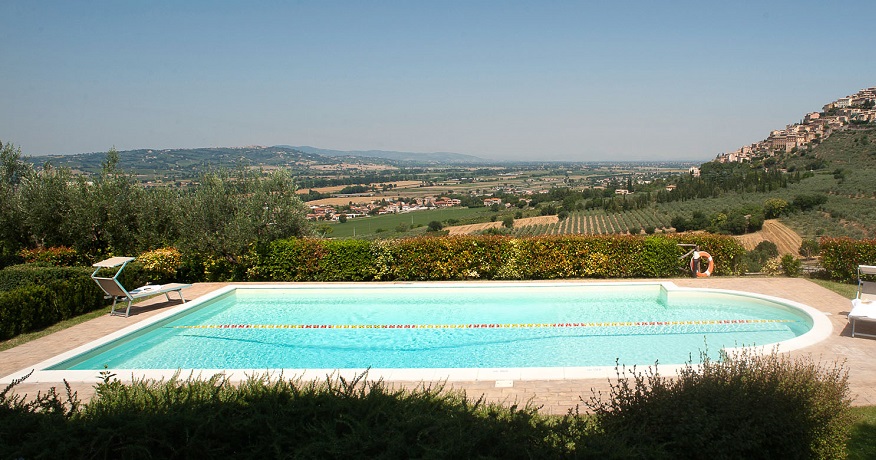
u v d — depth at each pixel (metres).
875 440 3.98
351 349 7.89
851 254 10.52
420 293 10.84
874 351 6.22
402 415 3.33
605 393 5.06
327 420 3.42
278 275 11.92
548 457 2.85
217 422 3.30
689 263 11.63
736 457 3.08
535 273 11.72
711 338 8.09
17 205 10.93
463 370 5.76
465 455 2.89
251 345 8.12
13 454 3.03
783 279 11.07
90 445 3.08
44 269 9.22
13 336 7.62
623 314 9.56
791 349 6.30
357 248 11.76
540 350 7.70
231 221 11.46
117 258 9.20
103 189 11.31
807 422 3.35
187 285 9.80
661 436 3.21
